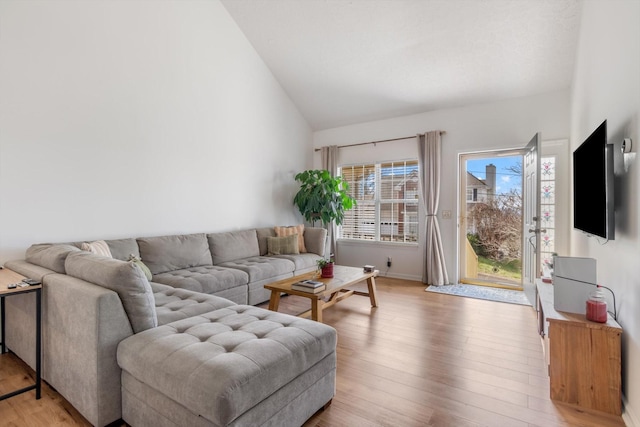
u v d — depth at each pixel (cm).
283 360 149
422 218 485
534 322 312
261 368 139
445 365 229
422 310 348
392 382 207
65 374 180
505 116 424
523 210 411
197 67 395
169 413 141
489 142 434
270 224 509
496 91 416
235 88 445
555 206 392
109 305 160
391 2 348
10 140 253
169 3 364
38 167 268
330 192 505
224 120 431
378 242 528
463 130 453
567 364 188
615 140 205
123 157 324
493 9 324
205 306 222
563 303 213
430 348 256
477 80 407
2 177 250
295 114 556
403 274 505
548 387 203
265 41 454
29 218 264
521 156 433
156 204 354
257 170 484
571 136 375
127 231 329
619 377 180
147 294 176
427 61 400
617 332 181
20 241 259
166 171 364
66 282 181
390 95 470
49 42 272
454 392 197
